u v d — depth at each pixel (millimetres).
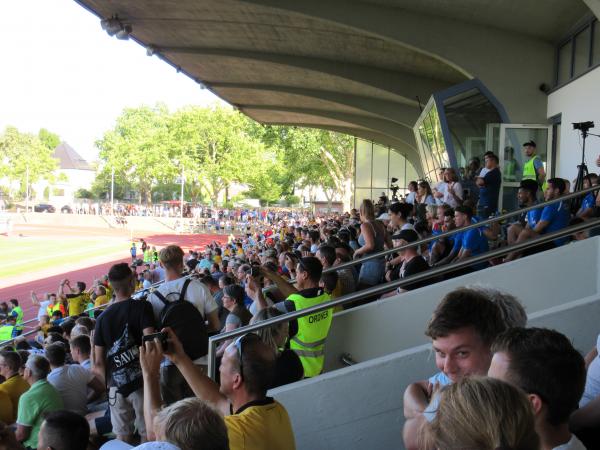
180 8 19406
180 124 83438
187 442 2262
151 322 5137
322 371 6020
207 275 10047
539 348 2102
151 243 60125
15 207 110438
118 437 5215
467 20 16000
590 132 13281
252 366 3219
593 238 5547
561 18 14578
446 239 9000
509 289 5594
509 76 16062
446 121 16172
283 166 82625
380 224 8172
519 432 1482
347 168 66812
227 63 26859
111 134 104938
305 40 21688
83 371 6988
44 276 37875
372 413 4637
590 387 3004
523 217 9797
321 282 7176
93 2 19266
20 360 7660
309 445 4648
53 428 3855
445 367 2568
